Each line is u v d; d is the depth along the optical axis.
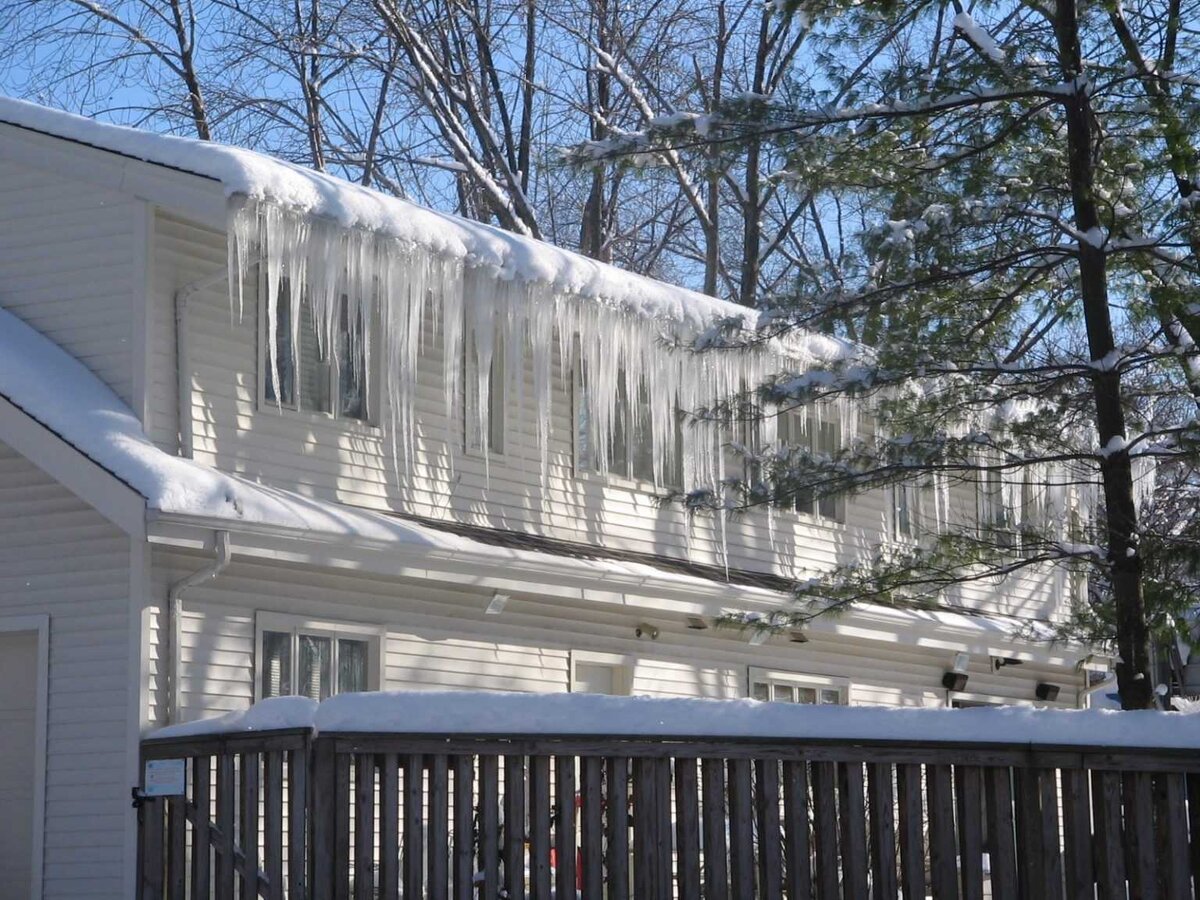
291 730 9.32
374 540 11.90
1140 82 11.44
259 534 11.25
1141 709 10.06
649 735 9.28
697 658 15.79
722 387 15.51
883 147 11.70
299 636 12.22
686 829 9.25
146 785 10.04
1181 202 11.30
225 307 12.34
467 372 14.12
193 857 9.87
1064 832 9.27
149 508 10.57
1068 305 12.45
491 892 9.13
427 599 13.20
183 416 11.85
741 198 26.94
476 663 13.54
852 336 12.08
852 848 9.24
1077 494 19.80
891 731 9.31
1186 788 9.21
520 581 13.21
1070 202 11.88
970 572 18.30
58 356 11.95
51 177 12.38
